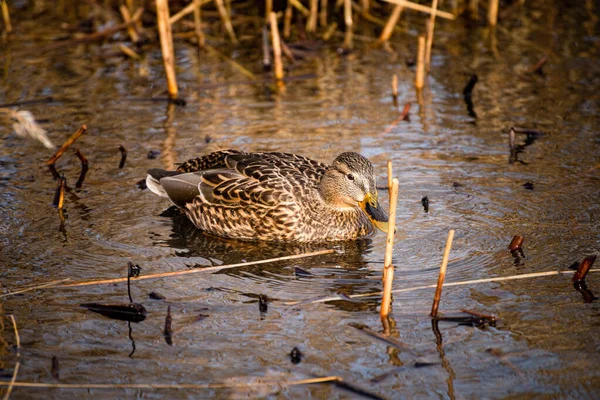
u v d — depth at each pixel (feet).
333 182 41.27
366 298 34.37
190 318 32.94
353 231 41.88
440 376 28.63
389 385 28.22
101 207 43.96
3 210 43.04
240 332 31.83
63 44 69.72
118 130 54.03
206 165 44.73
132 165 48.80
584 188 44.29
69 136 53.01
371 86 61.82
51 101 58.65
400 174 47.16
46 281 36.04
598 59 65.21
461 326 31.76
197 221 43.06
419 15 78.48
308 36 73.15
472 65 65.51
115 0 79.05
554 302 33.24
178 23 75.05
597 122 53.57
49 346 31.04
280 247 41.14
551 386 27.86
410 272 36.58
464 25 75.15
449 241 31.35
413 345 30.58
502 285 34.88
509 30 73.26
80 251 39.06
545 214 41.57
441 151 50.19
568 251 37.52
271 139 52.08
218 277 36.76
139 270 37.22
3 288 35.32
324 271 37.27
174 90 59.47
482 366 29.12
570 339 30.55
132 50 69.77
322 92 60.80
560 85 60.54
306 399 27.66
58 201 43.50
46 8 78.64
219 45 71.15
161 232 41.86
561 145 50.39
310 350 30.48
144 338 31.53
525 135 52.31
